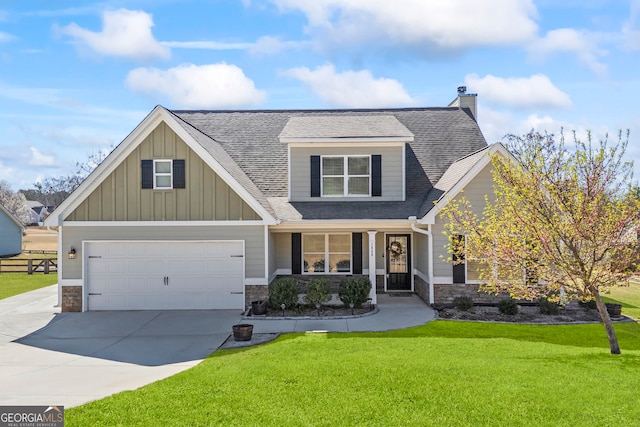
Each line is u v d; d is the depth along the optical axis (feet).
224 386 24.57
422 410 21.01
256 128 67.92
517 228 32.04
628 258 29.81
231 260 49.16
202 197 48.83
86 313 48.08
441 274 50.21
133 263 49.34
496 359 29.40
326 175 56.65
